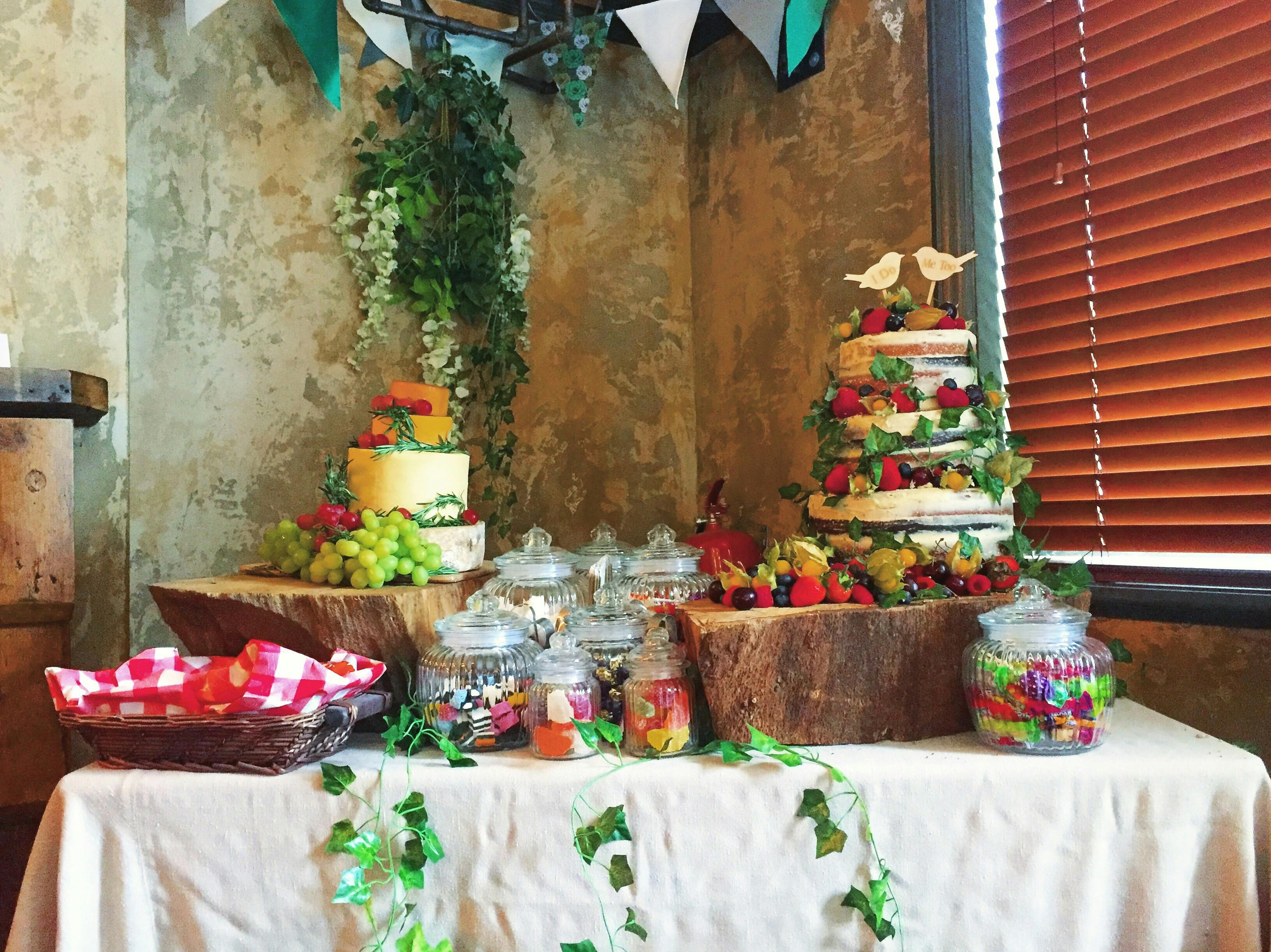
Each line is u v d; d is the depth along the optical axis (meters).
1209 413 1.98
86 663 2.20
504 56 2.97
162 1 2.53
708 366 3.27
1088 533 2.20
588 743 1.52
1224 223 1.95
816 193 2.84
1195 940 1.40
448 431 2.08
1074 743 1.47
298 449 2.69
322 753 1.55
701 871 1.44
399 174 2.77
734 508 3.15
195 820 1.45
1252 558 1.97
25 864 1.92
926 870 1.43
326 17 2.53
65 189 2.19
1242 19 1.93
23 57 2.15
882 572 1.61
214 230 2.58
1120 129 2.13
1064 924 1.41
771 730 1.57
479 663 1.61
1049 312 2.27
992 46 2.42
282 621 1.72
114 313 2.23
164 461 2.50
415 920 1.45
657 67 2.70
